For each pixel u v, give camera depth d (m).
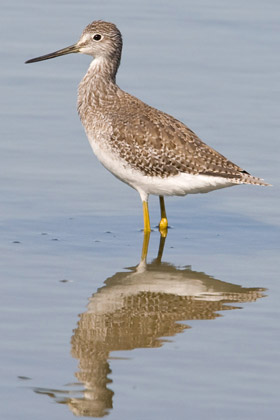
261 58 24.52
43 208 16.70
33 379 10.65
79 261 14.51
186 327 12.16
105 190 17.80
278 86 22.86
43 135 19.84
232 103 21.77
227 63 24.14
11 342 11.51
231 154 19.12
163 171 15.78
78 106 16.94
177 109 21.22
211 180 15.63
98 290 13.35
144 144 15.74
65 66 23.73
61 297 13.02
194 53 24.64
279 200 17.70
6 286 13.31
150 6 27.97
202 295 13.28
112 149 16.00
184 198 18.02
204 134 20.03
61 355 11.22
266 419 9.85
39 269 14.05
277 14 27.66
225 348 11.50
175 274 14.16
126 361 11.13
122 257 14.82
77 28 25.52
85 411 10.01
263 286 13.70
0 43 24.48
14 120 20.48
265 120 20.91
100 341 11.66
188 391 10.41
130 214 16.92
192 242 15.68
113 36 17.00
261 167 18.56
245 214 17.08
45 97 21.78
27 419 9.86
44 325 12.05
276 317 12.51
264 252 15.18
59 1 28.12
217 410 10.02
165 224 16.27
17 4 27.69
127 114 16.16
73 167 18.53
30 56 23.73
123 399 10.25
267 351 11.41
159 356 11.27
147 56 24.30
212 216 17.02
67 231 15.79
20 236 15.43
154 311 12.67
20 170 18.17
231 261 14.78
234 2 28.67
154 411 10.00
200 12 27.64
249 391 10.41
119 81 22.61
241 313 12.66
